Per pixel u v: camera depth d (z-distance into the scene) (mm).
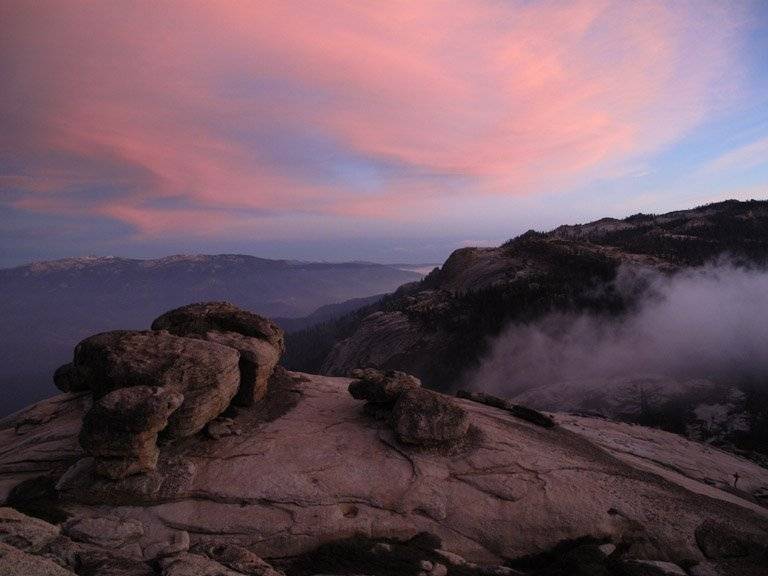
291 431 20422
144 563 11688
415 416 19906
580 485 18609
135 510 14891
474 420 23469
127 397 16500
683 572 14523
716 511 18312
